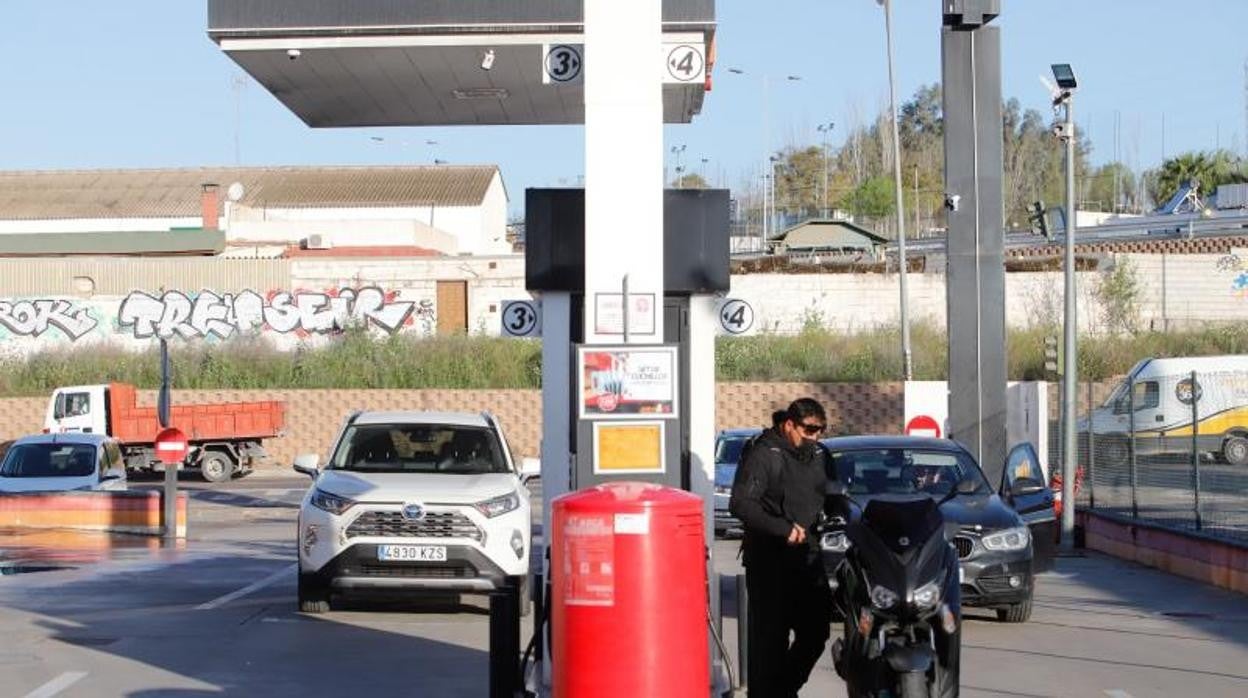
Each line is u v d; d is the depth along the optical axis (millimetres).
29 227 72062
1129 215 82500
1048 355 32031
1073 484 23391
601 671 7648
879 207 93000
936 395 23266
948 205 20422
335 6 15336
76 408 39844
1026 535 14555
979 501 14852
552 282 11836
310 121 20594
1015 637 13859
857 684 8883
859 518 9297
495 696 9305
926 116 119812
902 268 40875
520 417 47094
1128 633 14125
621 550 7664
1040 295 54469
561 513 7844
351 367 48875
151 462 40250
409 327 55375
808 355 48750
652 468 9711
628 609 7656
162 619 14547
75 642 13016
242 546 23484
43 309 55156
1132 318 54031
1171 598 16953
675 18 14305
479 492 14781
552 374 11938
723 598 16797
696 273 11734
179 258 56188
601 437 9711
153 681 11203
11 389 48406
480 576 14531
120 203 73875
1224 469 18438
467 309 55312
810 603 9734
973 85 20406
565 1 15242
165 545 23641
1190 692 11078
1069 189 23609
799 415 9625
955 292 20438
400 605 15938
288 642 13141
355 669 11812
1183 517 20141
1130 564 21031
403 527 14492
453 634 13766
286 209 73875
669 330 11984
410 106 19453
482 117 20359
